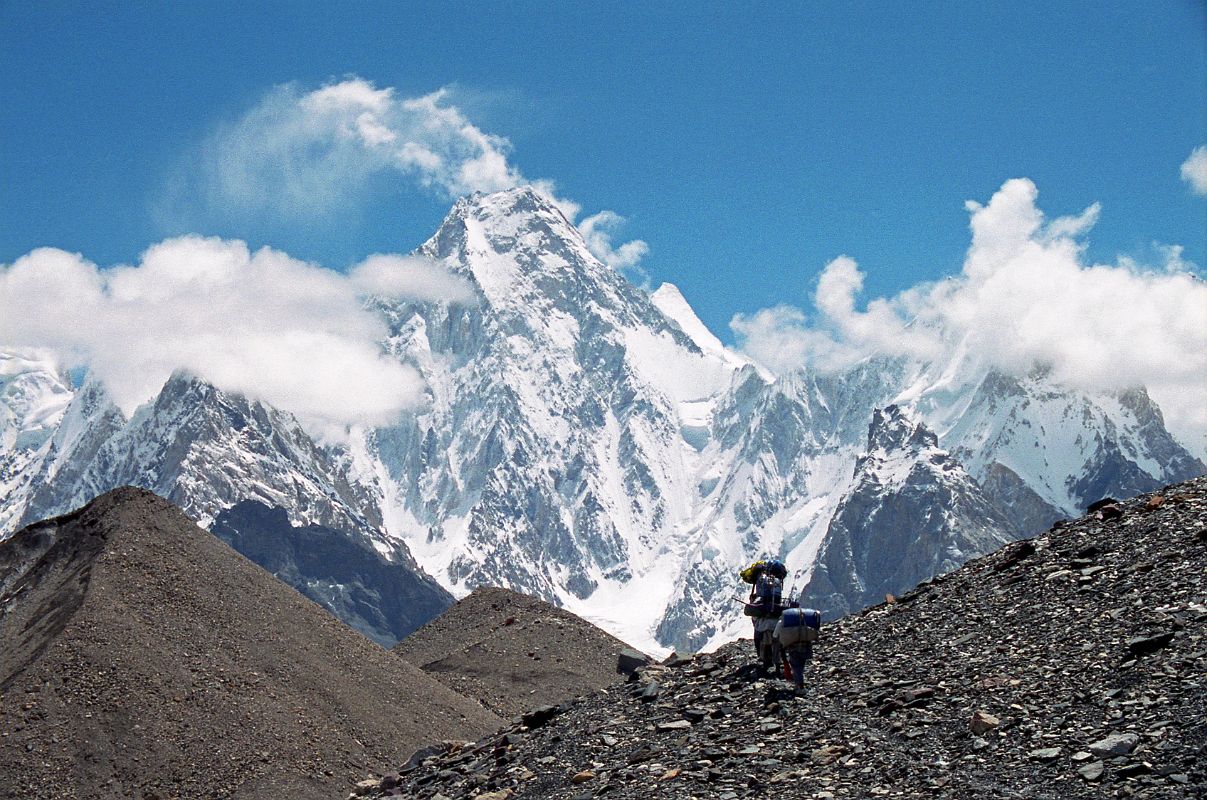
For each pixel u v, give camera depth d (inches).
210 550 2380.7
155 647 2012.8
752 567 1342.3
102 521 2375.7
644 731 1223.5
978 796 915.4
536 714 1416.1
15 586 2322.8
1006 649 1189.1
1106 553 1338.6
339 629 2362.2
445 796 1225.4
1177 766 893.2
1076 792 897.5
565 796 1104.8
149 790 1745.8
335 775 1865.2
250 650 2114.9
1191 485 1482.5
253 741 1868.8
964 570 1482.5
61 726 1806.1
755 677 1304.1
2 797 1686.8
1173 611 1133.7
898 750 1029.8
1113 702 1009.5
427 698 2250.2
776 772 1035.9
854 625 1430.9
